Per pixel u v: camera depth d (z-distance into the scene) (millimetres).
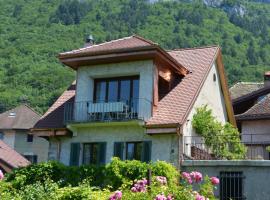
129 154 23547
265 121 29016
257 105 29656
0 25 117938
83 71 25547
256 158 25781
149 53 23531
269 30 136250
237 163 21188
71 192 18078
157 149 22734
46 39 111250
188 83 25438
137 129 23500
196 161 21859
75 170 22172
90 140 24500
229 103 29703
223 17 138250
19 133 64062
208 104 26984
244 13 165750
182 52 28938
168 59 24438
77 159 24500
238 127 32188
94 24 127188
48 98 84938
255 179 20844
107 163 22938
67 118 25109
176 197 14125
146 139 23125
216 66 28562
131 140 23500
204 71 26297
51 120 25938
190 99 24016
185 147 23062
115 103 23938
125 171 21156
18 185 22375
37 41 108938
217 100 28469
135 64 24359
